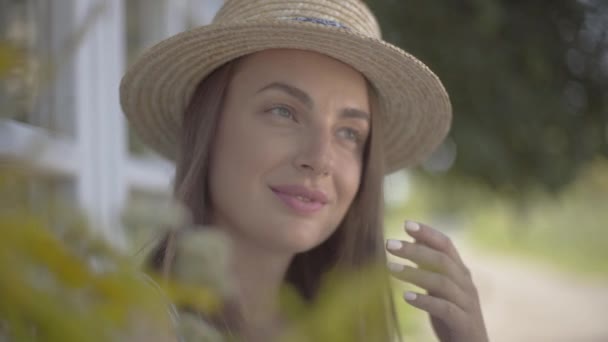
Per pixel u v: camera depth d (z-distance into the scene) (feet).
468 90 9.25
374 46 4.32
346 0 4.65
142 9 8.45
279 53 4.29
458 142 9.32
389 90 4.84
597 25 9.49
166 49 4.50
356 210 4.83
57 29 5.28
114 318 1.09
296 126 4.23
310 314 1.67
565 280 50.16
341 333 1.62
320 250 4.99
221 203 4.31
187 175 4.34
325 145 4.19
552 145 10.19
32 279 1.06
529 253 65.98
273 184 4.16
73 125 5.56
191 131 4.62
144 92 4.91
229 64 4.42
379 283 1.68
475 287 4.36
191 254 1.23
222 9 4.86
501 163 9.61
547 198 11.35
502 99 9.32
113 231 1.47
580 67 9.80
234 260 4.31
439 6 8.66
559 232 65.98
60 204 1.14
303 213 4.18
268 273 4.38
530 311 34.68
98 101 6.17
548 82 9.69
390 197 6.49
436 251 4.25
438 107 5.12
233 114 4.31
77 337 1.05
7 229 1.03
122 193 6.82
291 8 4.45
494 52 9.07
